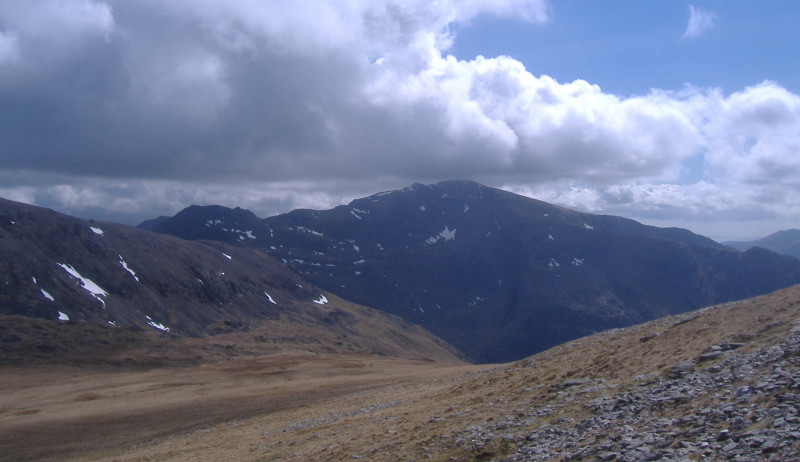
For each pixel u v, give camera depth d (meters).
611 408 21.91
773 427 15.89
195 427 53.34
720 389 20.00
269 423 46.91
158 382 85.81
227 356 147.12
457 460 21.45
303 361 112.69
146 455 40.81
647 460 16.58
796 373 18.64
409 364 117.31
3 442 51.12
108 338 139.88
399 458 23.41
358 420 36.72
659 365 25.69
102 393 75.88
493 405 28.64
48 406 67.06
